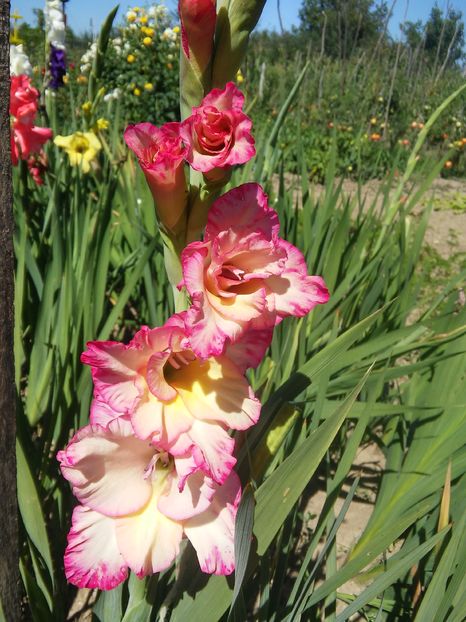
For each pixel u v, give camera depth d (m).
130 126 0.28
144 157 0.29
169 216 0.30
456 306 0.79
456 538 0.35
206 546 0.30
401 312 0.76
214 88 0.28
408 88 3.78
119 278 0.87
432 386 0.61
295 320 0.59
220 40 0.30
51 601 0.45
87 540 0.30
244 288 0.28
